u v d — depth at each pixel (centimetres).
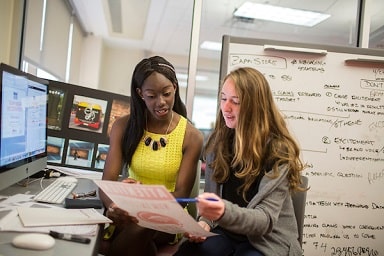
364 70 192
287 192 115
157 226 106
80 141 191
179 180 137
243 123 119
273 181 111
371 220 191
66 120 188
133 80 137
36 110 141
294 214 122
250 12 376
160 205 87
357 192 191
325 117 188
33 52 267
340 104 190
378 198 192
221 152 134
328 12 356
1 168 105
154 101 131
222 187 134
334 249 188
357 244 190
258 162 117
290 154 116
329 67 189
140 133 142
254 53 184
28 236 78
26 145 129
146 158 141
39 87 144
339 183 189
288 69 186
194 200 97
